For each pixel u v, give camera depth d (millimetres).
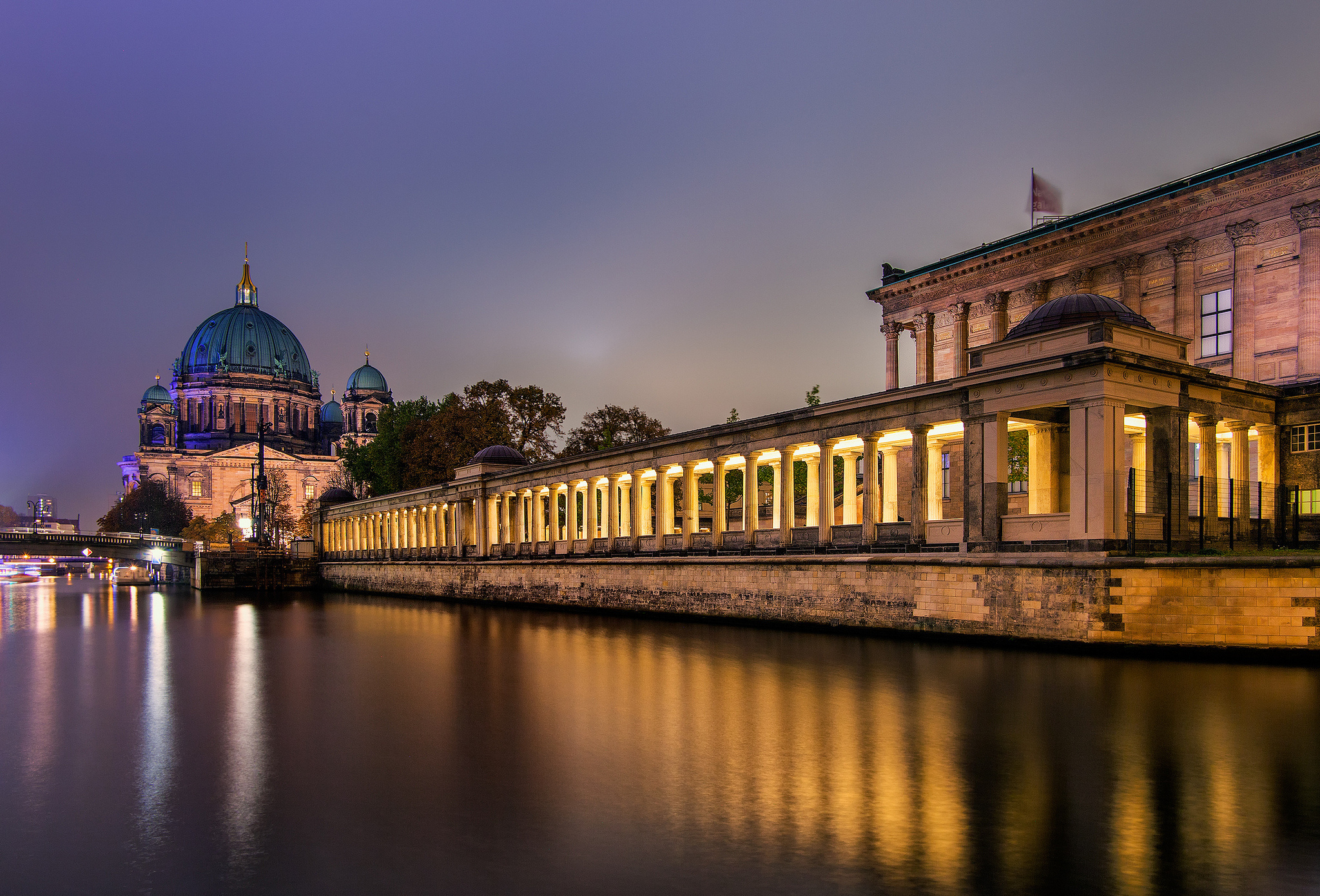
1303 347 45969
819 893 12375
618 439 107375
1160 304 53250
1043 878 12758
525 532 93688
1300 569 29922
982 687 26625
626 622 54312
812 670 30891
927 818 15266
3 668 39031
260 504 142250
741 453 55062
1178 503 37594
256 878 13586
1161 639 32219
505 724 23453
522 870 13500
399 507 108812
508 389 113125
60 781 19219
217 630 57625
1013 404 38469
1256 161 49125
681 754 19750
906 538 43469
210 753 21375
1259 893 12234
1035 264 60062
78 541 148125
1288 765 18016
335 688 30703
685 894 12453
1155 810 15422
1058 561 35062
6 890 13391
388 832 15328
